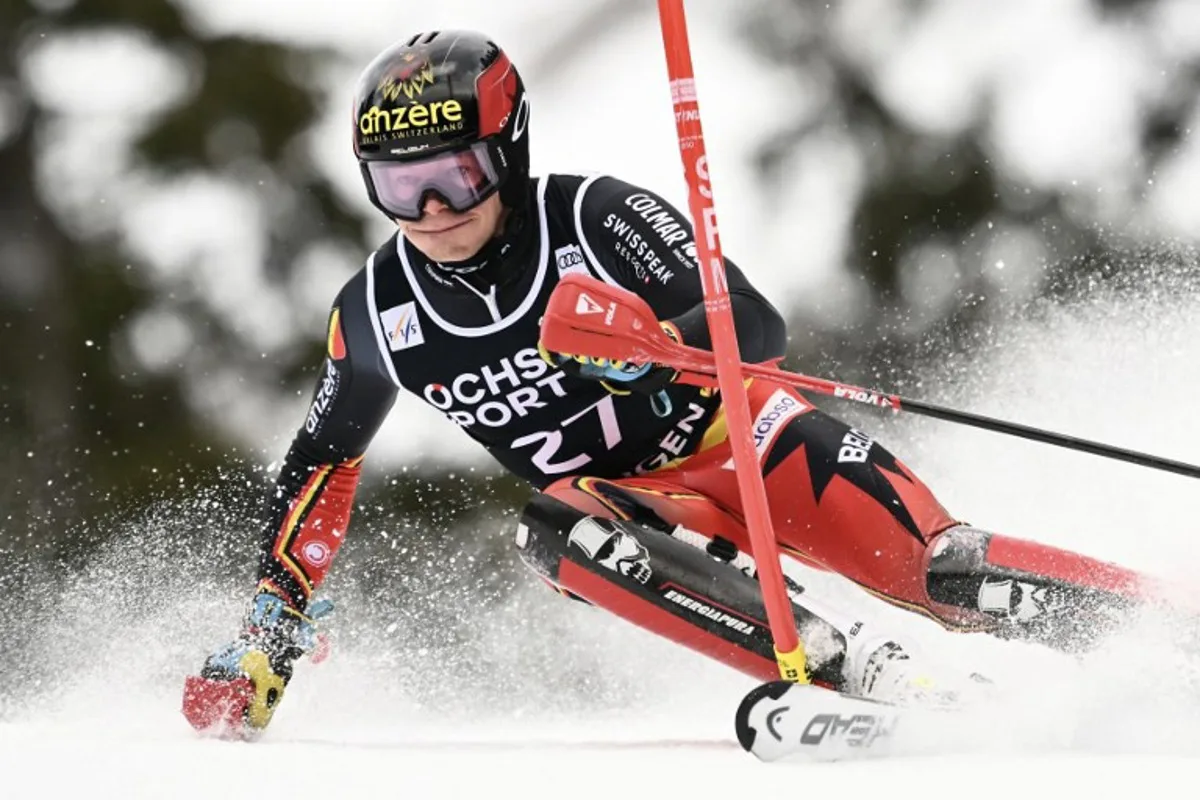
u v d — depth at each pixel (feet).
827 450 53.47
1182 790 34.71
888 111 194.29
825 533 52.95
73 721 56.29
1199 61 203.31
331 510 54.65
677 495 52.44
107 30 185.47
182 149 181.06
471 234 49.75
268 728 56.49
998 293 174.40
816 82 198.29
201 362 173.06
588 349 45.62
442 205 48.98
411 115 48.37
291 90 184.55
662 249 51.11
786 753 41.65
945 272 177.58
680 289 50.57
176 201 180.45
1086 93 200.95
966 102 196.03
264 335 176.76
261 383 175.01
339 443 54.29
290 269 180.34
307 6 194.90
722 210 192.54
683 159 42.57
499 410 53.01
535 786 37.93
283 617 53.31
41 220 178.29
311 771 40.42
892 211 183.32
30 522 155.12
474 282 51.01
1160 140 198.80
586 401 52.42
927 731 42.22
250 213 180.45
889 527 52.31
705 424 53.98
